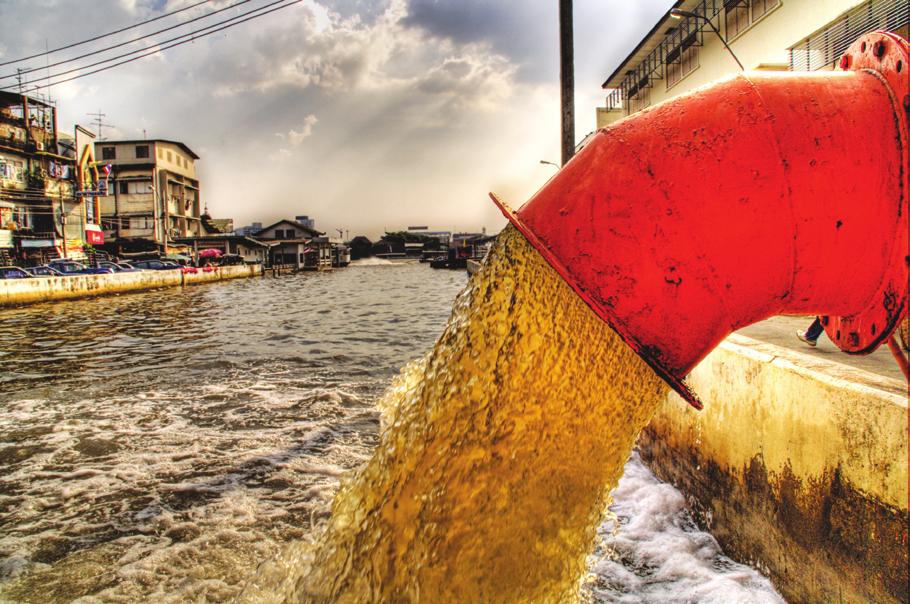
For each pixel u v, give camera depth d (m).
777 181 1.60
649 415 2.03
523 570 1.83
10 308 23.03
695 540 3.72
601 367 1.89
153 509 4.54
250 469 5.36
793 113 1.66
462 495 1.85
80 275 28.64
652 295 1.63
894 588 2.28
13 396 8.44
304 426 6.71
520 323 1.91
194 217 63.91
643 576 3.35
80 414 7.38
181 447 6.02
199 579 3.51
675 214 1.60
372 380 9.36
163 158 56.31
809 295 1.75
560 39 12.83
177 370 10.34
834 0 14.49
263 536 4.05
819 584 2.72
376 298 29.00
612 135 1.76
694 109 1.73
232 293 33.31
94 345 13.41
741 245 1.60
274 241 79.44
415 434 2.03
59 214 39.75
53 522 4.34
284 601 2.43
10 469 5.45
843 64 2.04
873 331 1.80
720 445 3.67
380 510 2.03
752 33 18.77
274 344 13.47
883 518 2.33
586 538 1.98
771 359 3.17
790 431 2.96
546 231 1.72
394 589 1.88
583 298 1.61
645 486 4.54
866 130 1.65
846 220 1.61
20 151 37.50
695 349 1.68
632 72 30.98
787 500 2.97
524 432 1.85
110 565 3.71
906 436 2.21
